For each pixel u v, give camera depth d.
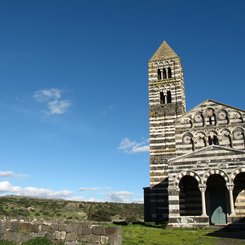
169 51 61.69
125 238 28.77
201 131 51.53
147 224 47.53
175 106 57.69
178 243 27.62
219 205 45.44
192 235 33.31
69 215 101.25
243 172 40.78
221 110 51.25
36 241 23.95
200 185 42.03
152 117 57.97
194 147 51.28
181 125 52.75
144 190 57.09
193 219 41.00
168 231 36.69
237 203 44.72
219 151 42.28
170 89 59.00
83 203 124.06
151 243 27.08
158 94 59.25
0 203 107.25
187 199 47.84
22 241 25.02
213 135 50.88
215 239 29.94
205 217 40.66
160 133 56.75
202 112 52.16
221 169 41.62
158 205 53.25
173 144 55.44
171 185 43.19
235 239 29.73
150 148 56.25
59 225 23.97
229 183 40.94
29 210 103.31
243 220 39.03
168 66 60.50
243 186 44.97
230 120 50.44
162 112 57.84
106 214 100.88
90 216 98.06
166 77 60.25
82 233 22.92
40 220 28.47
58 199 127.50
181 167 43.41
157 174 54.69
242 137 49.34
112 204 127.25
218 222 44.88
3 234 26.12
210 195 46.19
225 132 50.28
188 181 48.00
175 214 41.94
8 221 26.41
